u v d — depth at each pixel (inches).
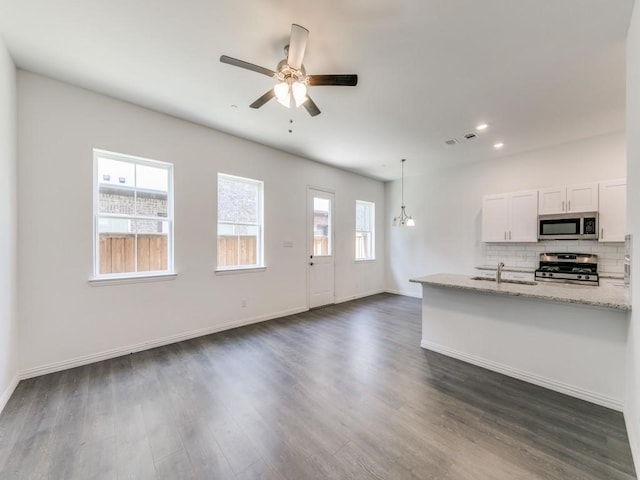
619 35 81.9
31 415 82.8
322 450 70.1
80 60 97.0
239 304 167.3
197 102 125.2
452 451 69.8
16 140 100.7
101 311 119.8
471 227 217.0
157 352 128.8
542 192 172.9
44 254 107.1
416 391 97.5
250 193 176.6
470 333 120.8
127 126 125.4
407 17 76.6
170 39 86.6
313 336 151.1
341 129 152.4
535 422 81.0
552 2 71.5
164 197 140.2
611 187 150.2
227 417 82.7
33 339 105.1
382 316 190.7
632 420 71.6
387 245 277.3
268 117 138.9
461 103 123.2
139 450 69.8
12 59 96.1
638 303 67.4
